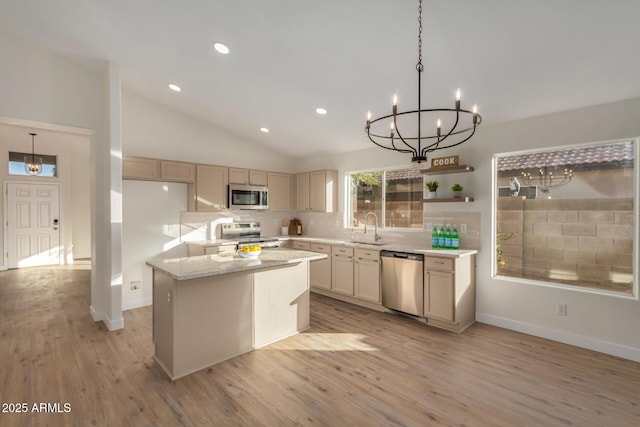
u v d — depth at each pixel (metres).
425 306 3.73
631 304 2.88
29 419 2.04
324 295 5.05
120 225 3.57
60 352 2.98
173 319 2.53
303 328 3.58
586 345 3.09
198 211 4.73
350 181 5.50
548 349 3.08
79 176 8.13
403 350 3.07
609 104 2.95
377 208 5.10
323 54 2.89
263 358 2.91
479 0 2.04
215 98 4.20
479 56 2.56
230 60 3.24
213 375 2.61
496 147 3.67
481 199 3.80
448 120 3.73
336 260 4.78
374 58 2.81
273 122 4.70
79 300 4.62
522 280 3.54
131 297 4.34
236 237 5.32
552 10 2.03
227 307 2.88
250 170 5.33
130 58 3.47
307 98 3.78
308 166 6.04
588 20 2.06
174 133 4.75
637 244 2.87
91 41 3.21
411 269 3.86
